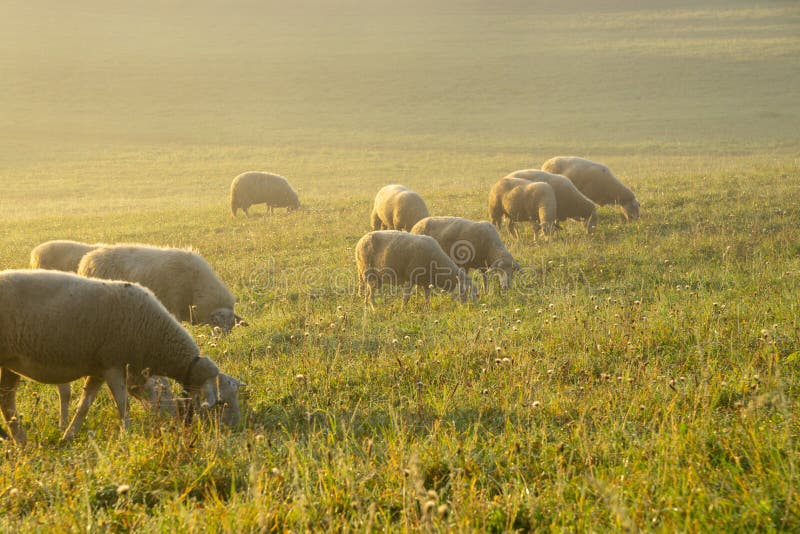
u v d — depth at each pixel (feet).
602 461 24.06
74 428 31.55
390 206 81.20
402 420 27.76
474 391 32.60
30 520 21.13
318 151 248.73
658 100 318.86
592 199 89.45
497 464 23.65
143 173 214.69
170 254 46.26
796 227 70.85
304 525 19.62
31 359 29.99
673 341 38.04
